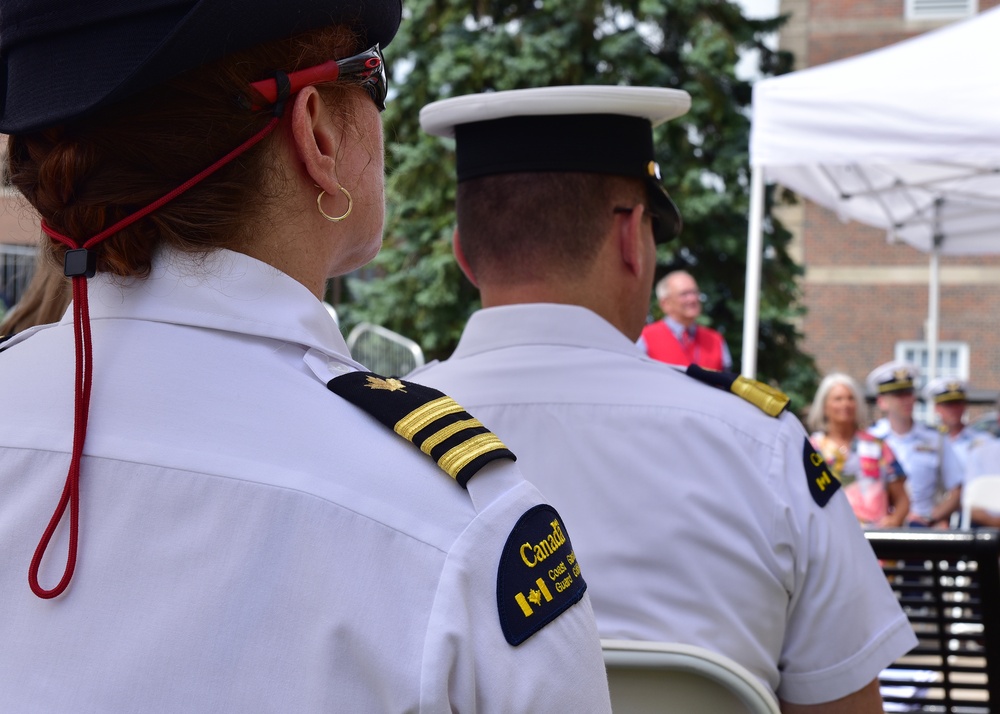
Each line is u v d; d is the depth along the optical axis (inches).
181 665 23.0
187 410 25.1
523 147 53.5
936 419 319.0
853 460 194.9
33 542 24.8
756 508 47.5
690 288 254.1
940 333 615.8
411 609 23.0
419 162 447.2
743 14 469.4
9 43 26.8
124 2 25.4
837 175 235.8
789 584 47.9
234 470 24.2
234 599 23.3
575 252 53.5
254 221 26.9
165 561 23.7
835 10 620.1
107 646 23.4
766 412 50.0
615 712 44.2
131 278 26.5
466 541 23.7
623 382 51.0
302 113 26.6
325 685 22.7
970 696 79.7
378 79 29.3
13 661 23.9
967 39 142.9
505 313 53.5
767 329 464.4
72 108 25.3
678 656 42.6
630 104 53.1
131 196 25.6
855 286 621.3
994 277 609.3
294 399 25.5
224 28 24.9
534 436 50.2
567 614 24.8
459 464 24.4
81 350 25.4
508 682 23.3
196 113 25.6
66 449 25.3
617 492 48.3
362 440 25.0
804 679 48.9
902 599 70.7
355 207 28.8
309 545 23.5
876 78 143.6
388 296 459.5
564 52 443.8
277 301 26.8
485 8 456.8
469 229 55.2
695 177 437.7
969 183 234.1
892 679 72.5
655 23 460.1
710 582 46.9
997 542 68.4
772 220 460.1
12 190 28.2
